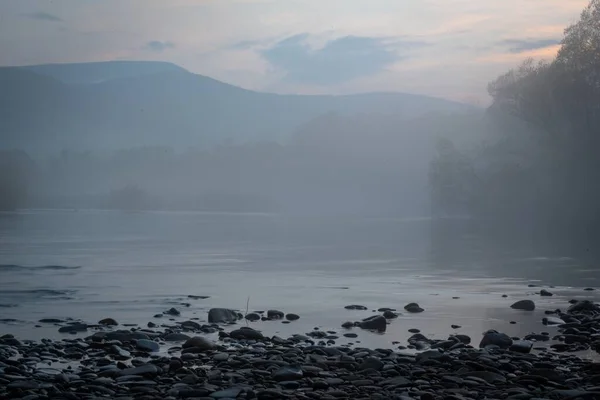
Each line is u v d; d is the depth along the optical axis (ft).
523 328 55.36
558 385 35.78
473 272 98.32
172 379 37.42
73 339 51.24
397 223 268.21
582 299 71.41
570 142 269.44
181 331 54.80
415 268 104.47
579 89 255.09
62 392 34.42
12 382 36.45
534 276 92.79
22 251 139.23
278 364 40.70
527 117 273.95
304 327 56.75
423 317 61.11
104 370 39.86
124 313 64.44
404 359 42.50
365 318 61.05
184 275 96.22
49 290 80.02
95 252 136.98
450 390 34.40
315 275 95.96
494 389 35.06
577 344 47.93
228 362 41.42
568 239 164.55
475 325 56.95
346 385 36.17
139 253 134.62
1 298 74.02
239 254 131.95
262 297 74.69
